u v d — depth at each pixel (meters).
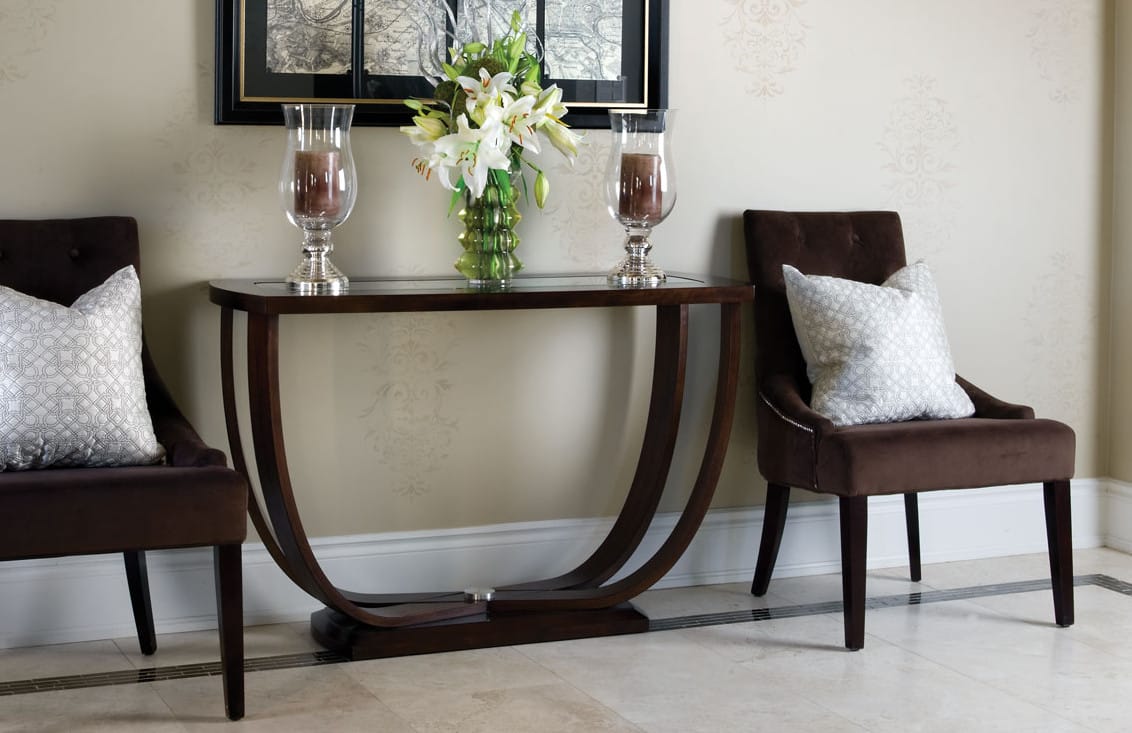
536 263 3.24
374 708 2.50
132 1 2.85
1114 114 3.78
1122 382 3.81
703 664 2.77
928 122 3.57
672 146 3.32
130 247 2.78
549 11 3.16
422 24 3.05
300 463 3.07
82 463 2.47
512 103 2.81
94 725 2.41
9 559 2.22
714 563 3.44
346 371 3.09
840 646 2.90
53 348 2.43
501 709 2.50
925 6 3.53
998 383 3.73
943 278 3.64
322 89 2.99
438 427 3.17
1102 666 2.78
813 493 3.53
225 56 2.90
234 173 2.96
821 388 3.09
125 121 2.87
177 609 2.96
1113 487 3.83
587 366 3.29
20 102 2.79
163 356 2.94
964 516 3.69
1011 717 2.48
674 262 3.36
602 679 2.68
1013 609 3.20
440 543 3.19
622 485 3.35
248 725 2.41
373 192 3.07
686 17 3.30
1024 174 3.69
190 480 2.32
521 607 2.96
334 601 2.75
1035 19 3.66
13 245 2.70
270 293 2.57
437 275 3.13
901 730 2.41
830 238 3.34
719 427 3.04
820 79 3.45
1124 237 3.77
